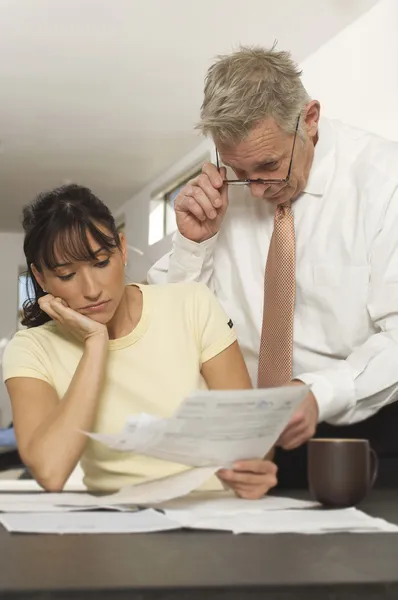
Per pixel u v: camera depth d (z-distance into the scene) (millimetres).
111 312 1448
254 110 1682
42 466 1346
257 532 924
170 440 1142
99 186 7148
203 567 722
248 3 4016
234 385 1548
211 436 1160
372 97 4047
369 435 1709
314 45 4504
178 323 1553
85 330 1416
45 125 5625
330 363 1899
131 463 1489
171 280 2076
